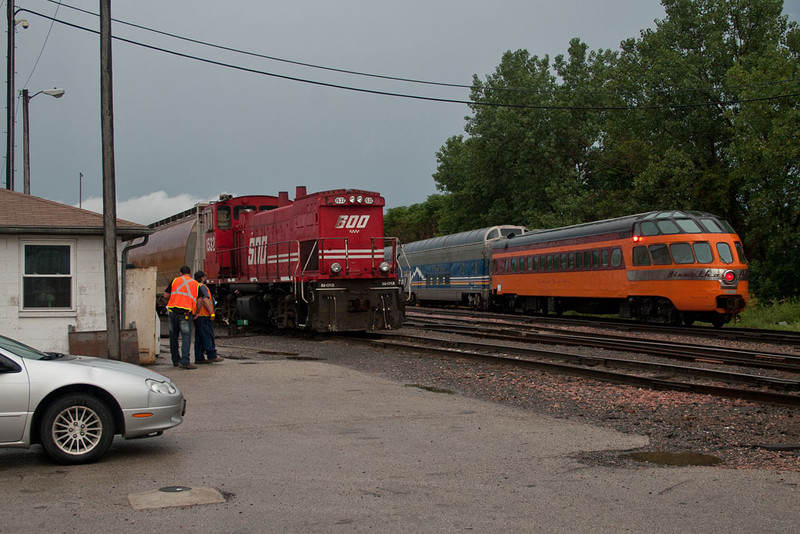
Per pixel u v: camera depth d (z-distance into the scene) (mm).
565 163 50406
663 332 23219
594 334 21594
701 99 38562
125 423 7379
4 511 5730
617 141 45250
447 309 41188
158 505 5887
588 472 6973
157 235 31375
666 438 8578
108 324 12344
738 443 8320
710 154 39906
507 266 35000
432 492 6289
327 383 12680
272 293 23547
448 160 62875
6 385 7055
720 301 23625
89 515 5637
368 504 5945
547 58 52906
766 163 32094
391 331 23500
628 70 41562
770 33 38625
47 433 7133
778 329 24844
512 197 51688
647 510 5789
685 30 40750
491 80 53000
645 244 25438
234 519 5562
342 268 20609
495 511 5770
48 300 14312
